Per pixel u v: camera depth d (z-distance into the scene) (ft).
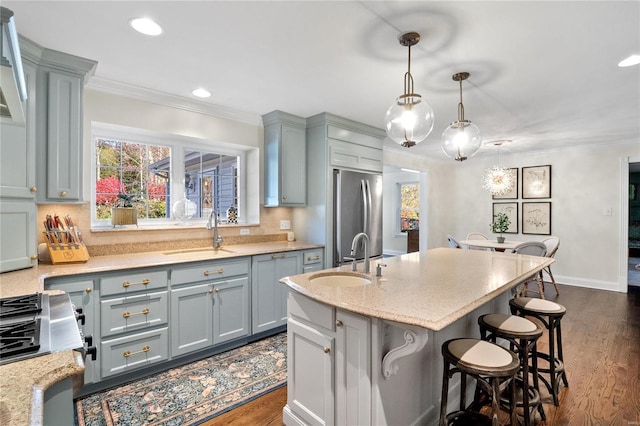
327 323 5.22
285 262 10.67
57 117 7.04
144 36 6.33
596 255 16.76
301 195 12.09
